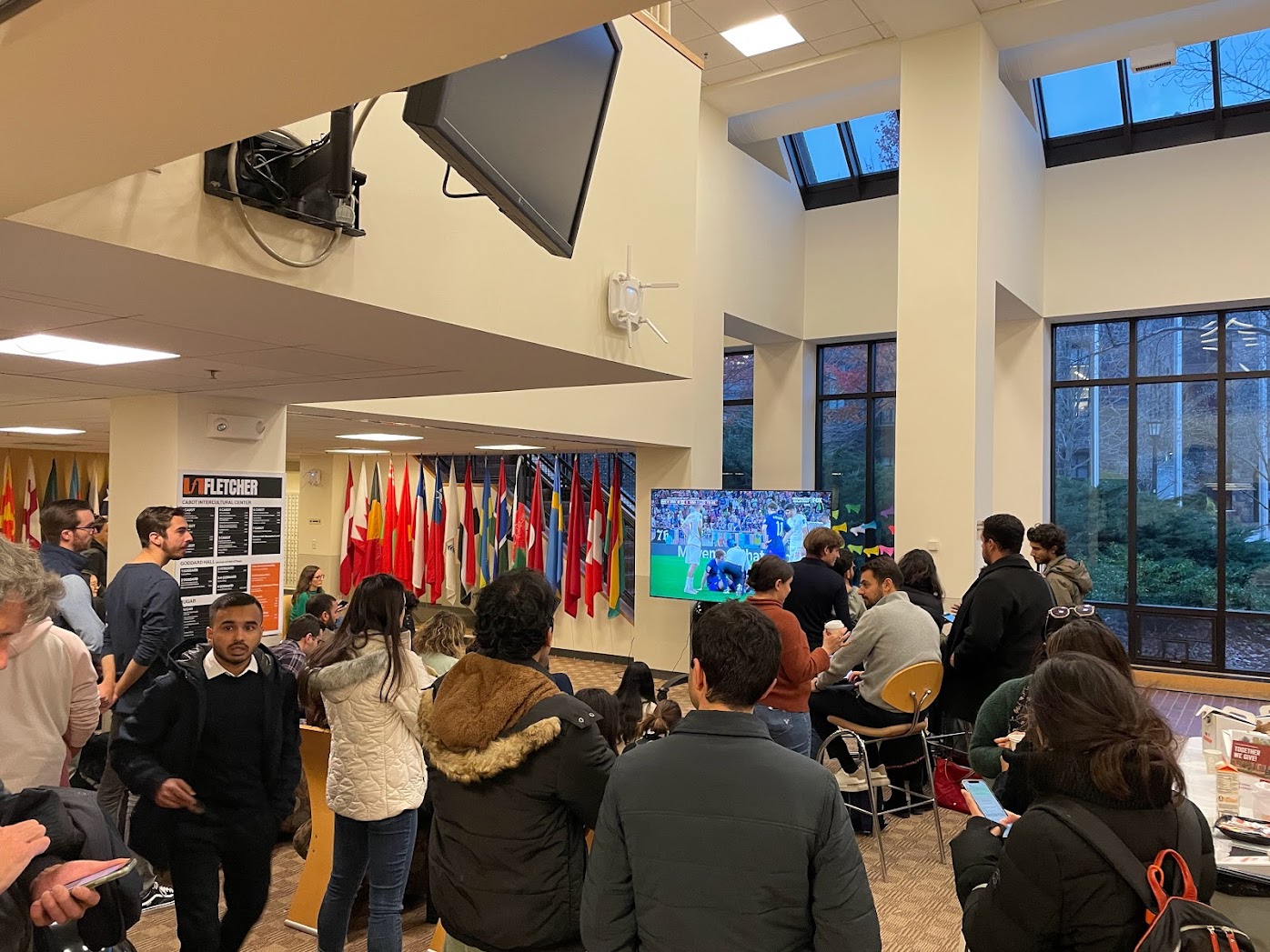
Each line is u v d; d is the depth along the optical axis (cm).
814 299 961
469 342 250
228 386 343
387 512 1006
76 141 114
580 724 166
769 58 750
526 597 177
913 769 445
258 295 191
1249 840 204
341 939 241
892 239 909
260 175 175
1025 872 134
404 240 212
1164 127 797
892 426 946
